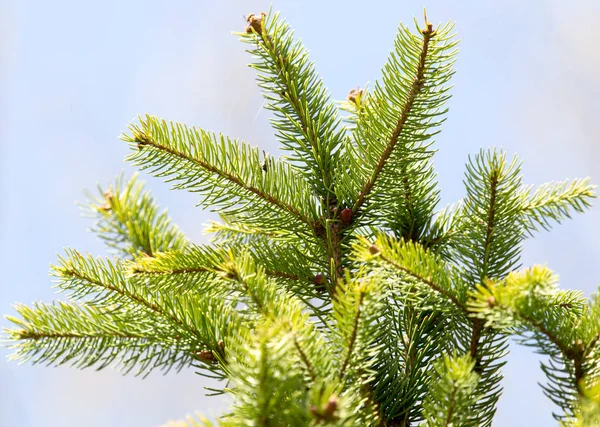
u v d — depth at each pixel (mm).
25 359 1295
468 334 1279
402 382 1281
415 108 1306
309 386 1187
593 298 1232
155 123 1322
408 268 1246
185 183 1333
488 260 1296
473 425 1233
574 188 1310
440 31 1283
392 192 1340
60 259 1321
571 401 1223
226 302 1339
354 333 1203
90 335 1300
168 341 1296
